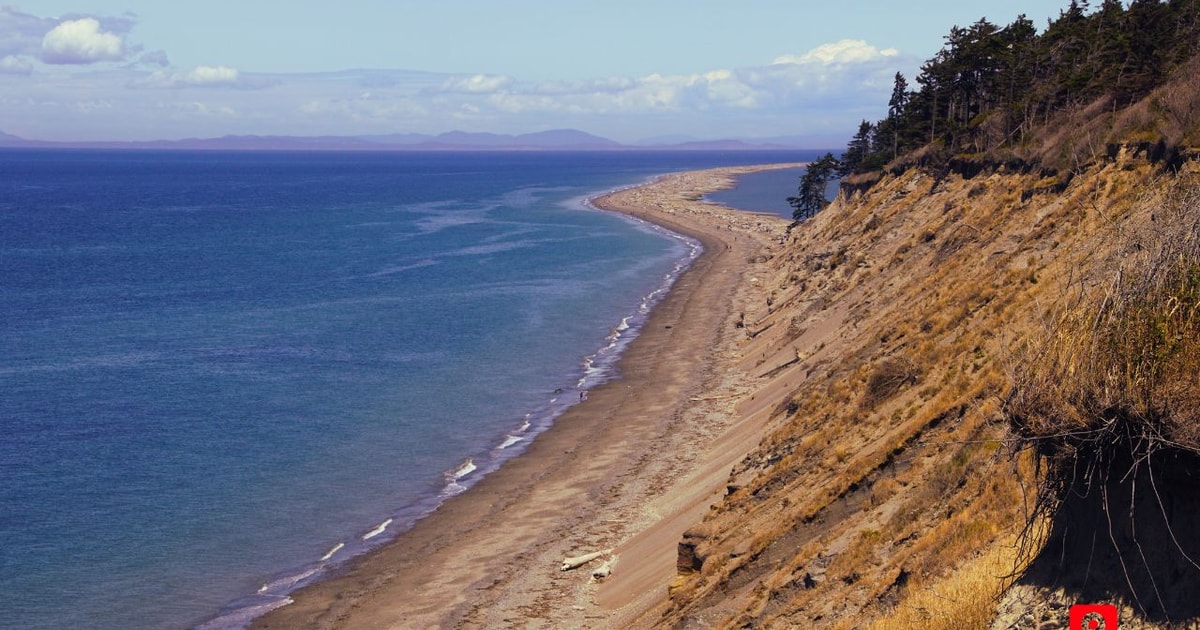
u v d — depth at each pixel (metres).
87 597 38.69
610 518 43.09
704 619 27.30
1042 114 66.50
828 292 67.25
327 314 96.50
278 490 49.78
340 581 39.88
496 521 44.78
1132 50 58.78
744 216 190.88
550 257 136.75
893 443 29.00
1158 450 11.77
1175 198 13.84
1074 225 39.03
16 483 50.31
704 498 40.22
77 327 90.50
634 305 99.25
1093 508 13.60
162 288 114.06
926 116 98.50
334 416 62.28
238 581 40.09
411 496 49.00
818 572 24.75
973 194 58.97
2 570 40.78
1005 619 14.73
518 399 65.75
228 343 83.06
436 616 35.97
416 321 92.38
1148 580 12.56
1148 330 12.04
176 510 47.19
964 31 95.38
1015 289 36.91
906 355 37.50
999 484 21.41
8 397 65.94
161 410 63.31
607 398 64.25
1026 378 13.40
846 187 104.12
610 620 32.44
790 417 43.69
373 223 193.25
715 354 72.62
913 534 23.12
